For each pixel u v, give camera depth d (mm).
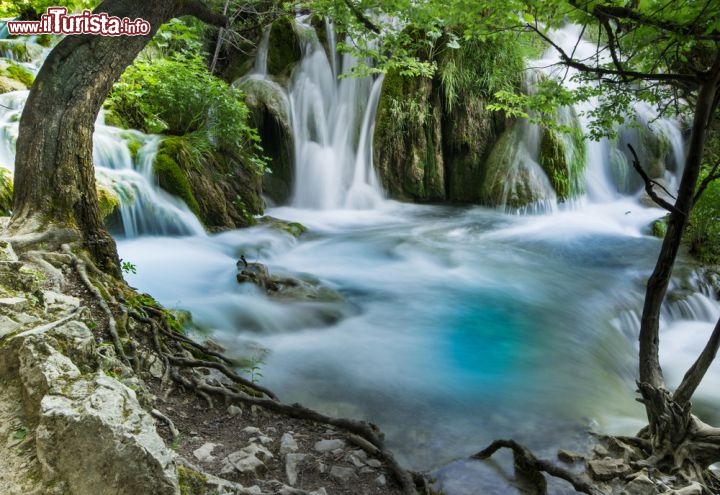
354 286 7832
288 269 8359
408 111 12469
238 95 10156
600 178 13336
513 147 12664
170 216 8609
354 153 12969
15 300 3047
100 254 4535
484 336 6426
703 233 9297
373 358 5512
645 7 3164
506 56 12570
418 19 6406
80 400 2303
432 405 4707
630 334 7473
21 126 4355
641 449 4043
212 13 5117
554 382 5441
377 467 3348
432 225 11469
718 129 10445
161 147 9062
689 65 3662
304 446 3459
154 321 4141
